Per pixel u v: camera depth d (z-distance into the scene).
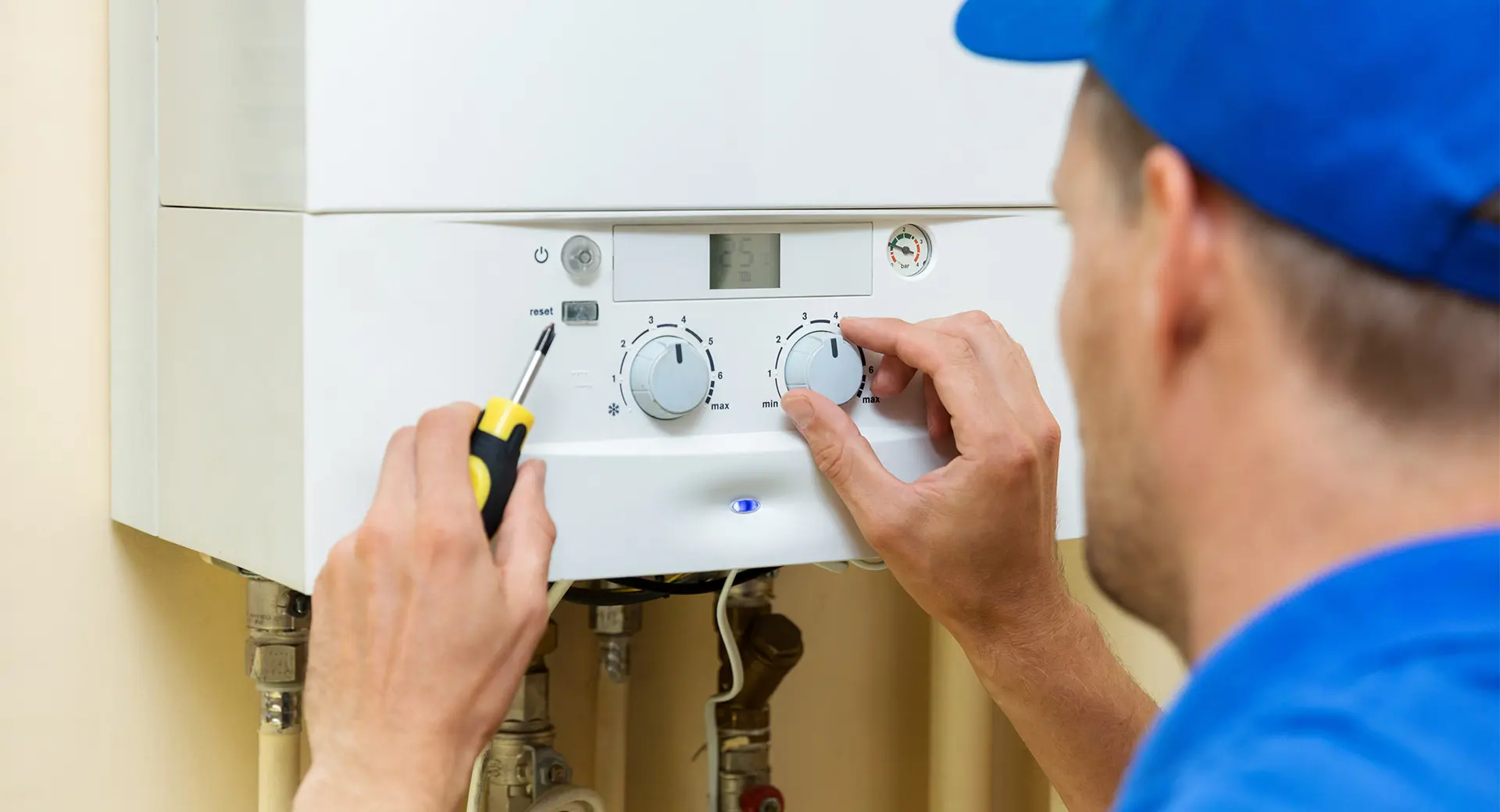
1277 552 0.40
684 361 0.69
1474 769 0.32
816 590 1.09
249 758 0.92
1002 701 0.78
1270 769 0.33
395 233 0.64
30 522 0.83
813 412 0.70
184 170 0.75
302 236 0.62
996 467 0.70
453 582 0.60
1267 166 0.37
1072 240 0.47
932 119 0.74
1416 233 0.35
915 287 0.75
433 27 0.63
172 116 0.76
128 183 0.81
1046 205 0.78
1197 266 0.40
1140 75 0.41
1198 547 0.43
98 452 0.85
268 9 0.65
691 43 0.69
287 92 0.63
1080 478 0.79
